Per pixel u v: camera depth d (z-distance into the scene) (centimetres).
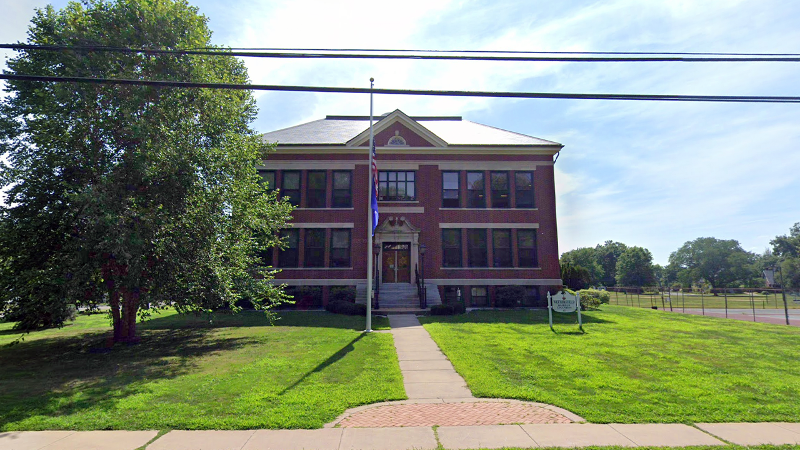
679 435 604
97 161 1258
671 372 956
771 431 619
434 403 757
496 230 2627
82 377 960
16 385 892
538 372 952
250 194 1678
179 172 1282
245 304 2425
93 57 1227
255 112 1916
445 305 2102
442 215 2612
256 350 1232
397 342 1331
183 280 1318
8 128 1242
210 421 655
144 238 1171
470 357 1095
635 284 10731
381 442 584
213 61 1505
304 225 2577
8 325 2202
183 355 1193
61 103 1210
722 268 12206
